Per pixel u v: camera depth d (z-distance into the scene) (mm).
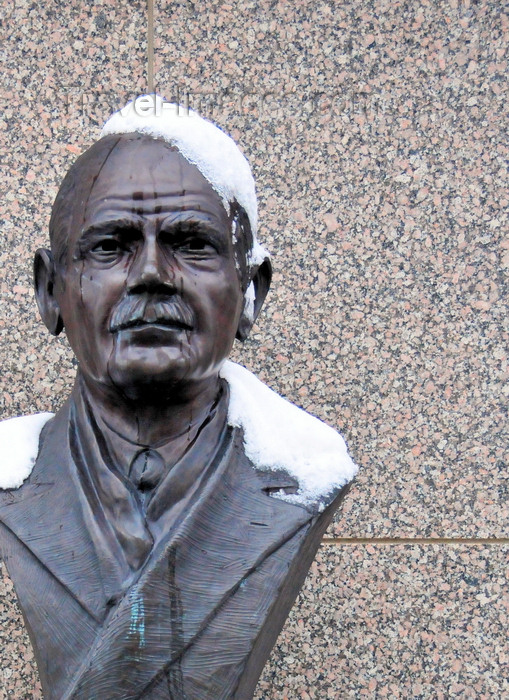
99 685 1516
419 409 2270
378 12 2379
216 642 1562
